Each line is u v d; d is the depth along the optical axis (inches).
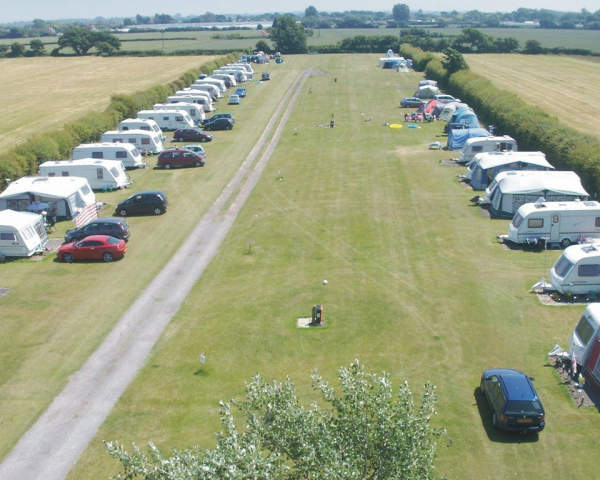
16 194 1562.5
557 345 921.5
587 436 746.8
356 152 2256.4
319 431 475.8
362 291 1155.9
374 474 471.2
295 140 2491.4
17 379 899.4
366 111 3093.0
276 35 6343.5
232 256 1349.7
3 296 1171.9
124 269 1294.3
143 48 7642.7
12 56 6397.6
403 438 474.9
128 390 868.6
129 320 1072.2
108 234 1427.2
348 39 6363.2
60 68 5285.4
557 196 1507.1
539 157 1777.8
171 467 429.4
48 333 1030.4
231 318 1068.5
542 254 1311.5
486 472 689.6
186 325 1050.1
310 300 1126.4
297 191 1813.5
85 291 1190.3
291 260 1317.7
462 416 788.0
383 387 502.0
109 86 4126.5
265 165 2122.3
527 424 736.3
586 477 680.4
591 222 1339.8
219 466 429.4
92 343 997.8
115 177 1867.6
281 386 519.2
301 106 3294.8
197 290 1186.0
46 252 1401.3
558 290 1110.4
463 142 2241.6
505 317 1042.1
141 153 2314.2
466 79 3294.8
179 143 2503.7
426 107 2923.2
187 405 831.1
